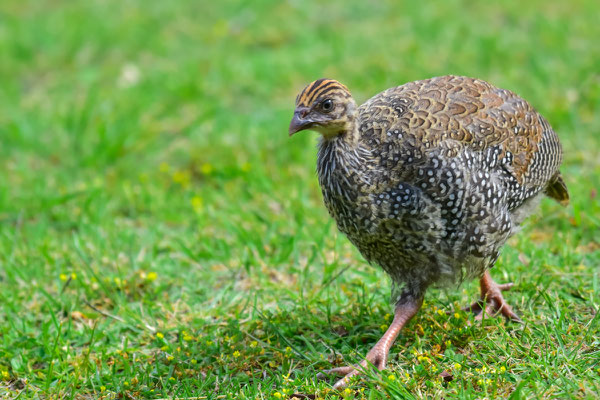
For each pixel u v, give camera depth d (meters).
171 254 15.52
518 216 12.54
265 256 15.12
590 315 12.16
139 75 23.95
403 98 11.71
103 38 26.44
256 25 26.72
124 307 13.59
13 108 22.52
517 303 12.72
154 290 14.21
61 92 23.42
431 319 12.27
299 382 11.12
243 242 15.44
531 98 19.73
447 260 11.52
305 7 27.69
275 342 12.38
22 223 16.97
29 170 19.20
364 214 11.30
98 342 12.98
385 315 12.66
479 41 22.81
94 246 15.73
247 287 14.24
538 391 10.34
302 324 12.70
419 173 11.05
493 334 11.77
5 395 11.66
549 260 13.92
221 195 17.41
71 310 13.70
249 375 11.63
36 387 11.87
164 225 16.69
